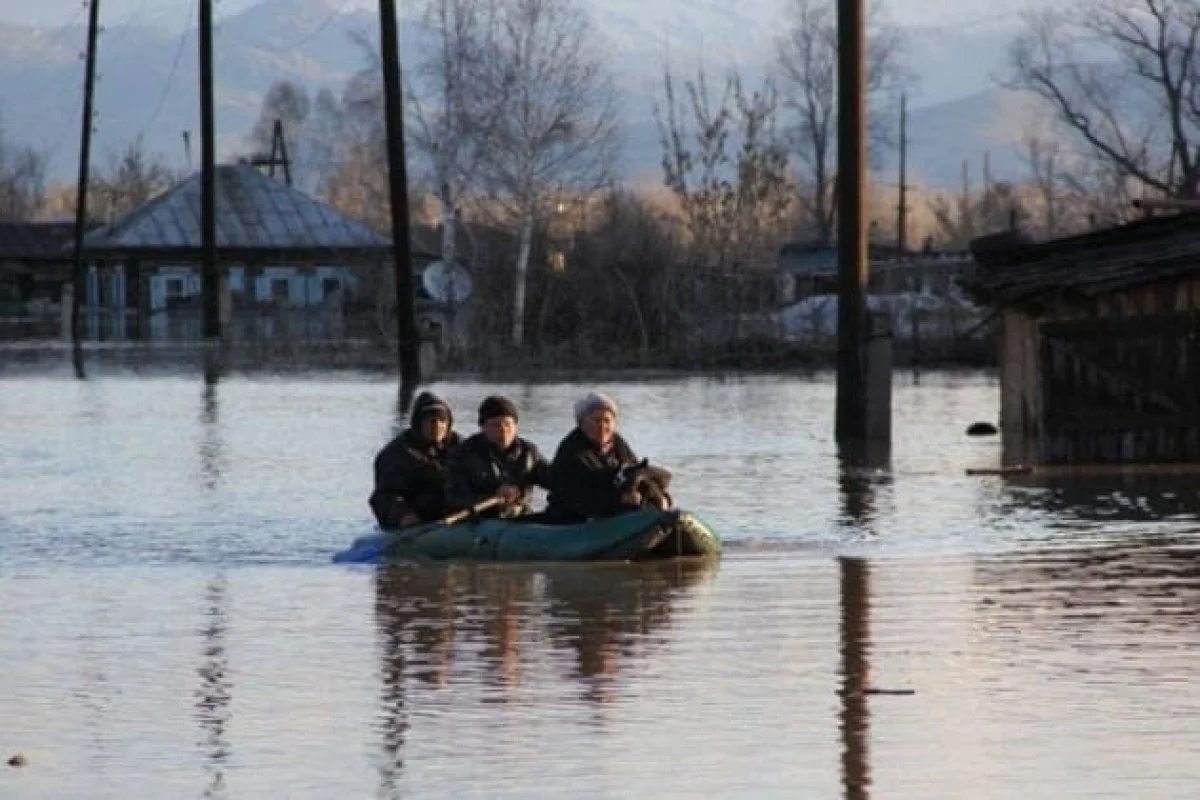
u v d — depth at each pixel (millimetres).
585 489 41469
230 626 33750
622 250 122750
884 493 53562
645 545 40156
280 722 26609
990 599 35156
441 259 147750
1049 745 24734
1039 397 63219
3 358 135000
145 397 96000
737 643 31469
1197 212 62531
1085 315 61875
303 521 48969
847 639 31609
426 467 42781
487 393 95250
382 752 25000
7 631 33406
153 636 32875
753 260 134750
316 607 35562
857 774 23656
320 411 86000
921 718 26219
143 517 49906
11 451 68250
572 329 121000
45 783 23797
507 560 40406
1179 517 47312
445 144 149000
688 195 135625
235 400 93250
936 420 79750
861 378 69125
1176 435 59250
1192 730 25344
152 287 188625
